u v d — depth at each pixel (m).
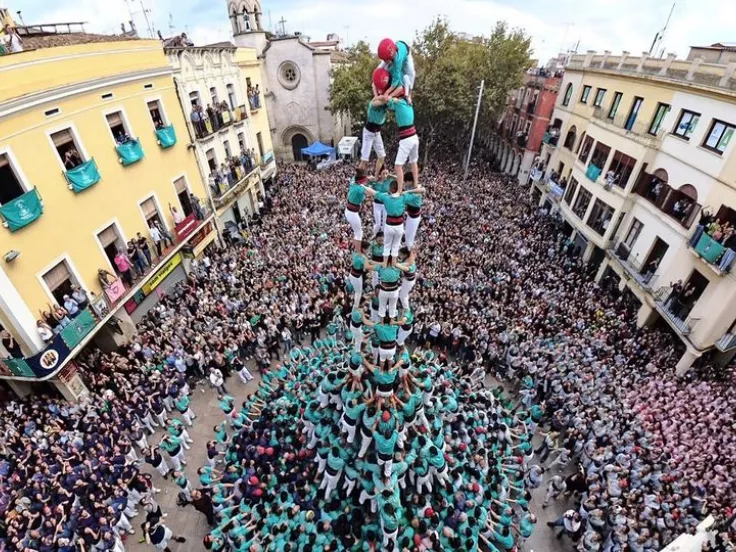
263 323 19.28
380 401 11.53
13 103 13.29
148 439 15.75
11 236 13.52
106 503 12.44
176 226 22.03
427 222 29.23
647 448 13.88
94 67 16.77
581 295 22.05
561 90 32.47
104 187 17.53
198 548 12.66
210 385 18.31
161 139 20.86
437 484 12.59
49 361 14.17
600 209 24.64
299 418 14.63
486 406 15.53
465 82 39.31
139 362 16.95
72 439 13.91
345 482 12.15
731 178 16.53
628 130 22.81
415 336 20.16
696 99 18.45
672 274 19.27
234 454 14.21
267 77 43.75
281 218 30.05
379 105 8.80
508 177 44.22
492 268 23.78
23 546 11.16
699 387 16.56
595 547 11.70
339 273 22.88
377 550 10.99
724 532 10.80
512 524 12.58
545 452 15.31
